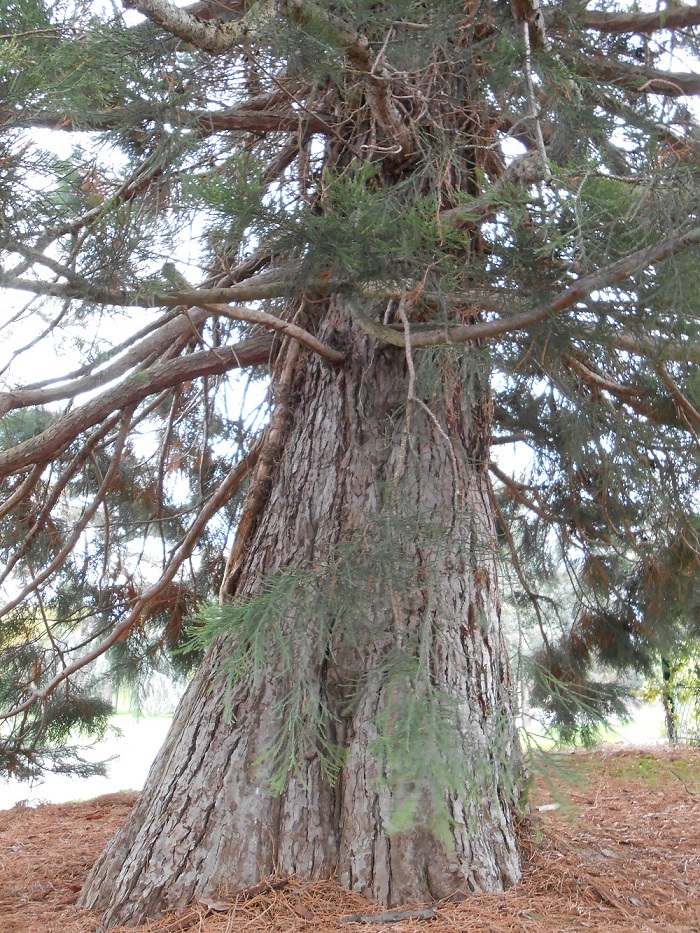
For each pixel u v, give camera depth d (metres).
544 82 3.20
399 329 3.36
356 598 2.66
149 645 6.43
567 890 3.22
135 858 3.23
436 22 3.26
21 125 2.23
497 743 2.25
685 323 2.70
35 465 4.80
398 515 2.96
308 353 4.39
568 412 4.48
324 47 3.06
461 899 3.02
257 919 2.87
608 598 6.56
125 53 2.91
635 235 2.54
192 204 2.67
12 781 7.42
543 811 4.73
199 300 2.84
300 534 3.83
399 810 2.11
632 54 4.06
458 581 3.55
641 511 5.59
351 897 3.01
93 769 6.62
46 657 6.17
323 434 4.07
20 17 2.38
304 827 3.19
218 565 6.53
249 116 4.26
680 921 2.98
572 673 6.28
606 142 3.05
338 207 2.76
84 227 2.98
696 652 7.31
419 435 3.54
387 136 4.04
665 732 10.55
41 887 3.58
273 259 3.69
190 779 3.34
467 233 3.15
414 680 2.41
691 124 3.30
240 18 3.37
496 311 3.18
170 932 2.86
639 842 4.15
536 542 6.37
